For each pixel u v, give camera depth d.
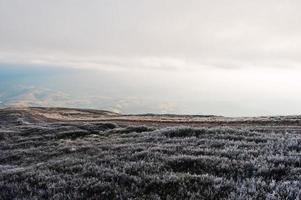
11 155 21.25
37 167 13.50
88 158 14.98
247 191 8.73
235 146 15.12
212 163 11.59
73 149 19.77
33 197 9.17
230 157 12.98
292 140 16.27
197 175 10.16
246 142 16.67
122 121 58.53
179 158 12.34
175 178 9.80
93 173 11.16
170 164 11.88
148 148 15.72
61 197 9.02
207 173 10.35
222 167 10.97
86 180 10.34
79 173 11.38
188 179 9.76
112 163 12.77
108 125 35.84
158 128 29.52
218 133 21.09
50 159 18.19
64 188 9.76
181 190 8.98
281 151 13.52
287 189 8.49
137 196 8.82
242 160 11.91
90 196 9.17
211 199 8.41
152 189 9.36
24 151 22.19
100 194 9.16
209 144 16.22
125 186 9.73
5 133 35.44
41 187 10.28
